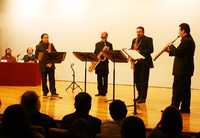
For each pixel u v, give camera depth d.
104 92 8.40
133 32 10.58
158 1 10.26
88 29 11.08
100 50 8.08
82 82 11.12
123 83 10.77
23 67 9.77
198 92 9.46
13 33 11.98
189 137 3.26
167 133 3.04
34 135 2.94
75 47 11.27
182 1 10.02
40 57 7.55
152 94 8.86
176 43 10.00
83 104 3.78
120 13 10.69
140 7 10.46
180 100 6.46
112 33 10.80
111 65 10.81
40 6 11.59
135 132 2.72
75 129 3.04
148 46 7.31
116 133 3.58
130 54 6.29
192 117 6.18
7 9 11.98
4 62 9.78
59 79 11.51
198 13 9.90
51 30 11.50
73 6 11.21
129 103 7.46
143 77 7.38
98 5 10.92
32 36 11.76
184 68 6.34
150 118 6.05
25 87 9.59
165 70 10.30
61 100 7.70
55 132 3.26
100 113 6.40
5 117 2.87
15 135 2.85
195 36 9.94
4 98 7.82
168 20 10.20
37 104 3.80
